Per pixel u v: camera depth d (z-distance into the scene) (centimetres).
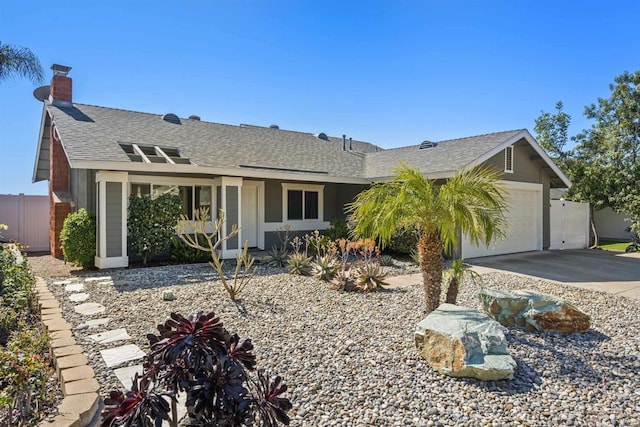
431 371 400
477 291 770
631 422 316
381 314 594
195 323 227
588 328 525
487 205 546
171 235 1069
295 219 1499
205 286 787
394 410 331
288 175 1242
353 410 330
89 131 1094
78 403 311
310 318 574
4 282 640
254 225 1415
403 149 1661
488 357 388
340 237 1366
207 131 1418
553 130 2173
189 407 216
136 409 205
